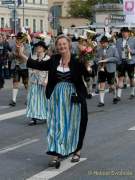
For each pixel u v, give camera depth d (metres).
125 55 18.44
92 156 10.08
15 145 11.25
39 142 11.54
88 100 18.59
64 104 9.12
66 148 9.19
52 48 16.78
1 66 22.34
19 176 8.84
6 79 25.84
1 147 11.07
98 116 14.99
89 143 11.24
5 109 16.44
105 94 20.11
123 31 18.84
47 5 93.56
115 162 9.63
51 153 9.15
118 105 17.38
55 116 9.14
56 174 8.91
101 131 12.61
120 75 18.20
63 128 9.12
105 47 17.41
